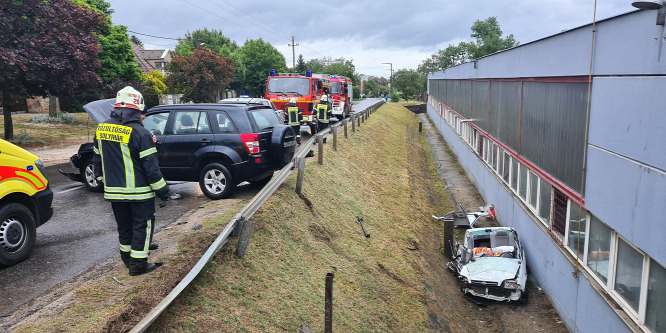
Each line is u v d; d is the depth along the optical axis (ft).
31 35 55.11
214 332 15.20
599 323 23.94
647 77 18.80
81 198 30.50
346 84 109.29
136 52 195.52
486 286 31.91
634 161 19.94
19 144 58.95
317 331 18.98
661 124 17.67
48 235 22.63
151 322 13.42
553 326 29.25
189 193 31.55
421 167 77.20
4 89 55.83
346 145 60.85
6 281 16.83
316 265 25.02
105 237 22.30
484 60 59.00
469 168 71.10
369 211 41.14
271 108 33.14
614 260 22.72
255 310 17.69
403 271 31.68
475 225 48.42
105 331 12.94
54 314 13.99
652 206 18.40
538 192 35.81
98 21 67.62
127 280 16.55
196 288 16.79
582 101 26.53
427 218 49.39
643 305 19.90
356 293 24.97
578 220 27.50
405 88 290.15
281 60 219.20
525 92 39.65
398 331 23.79
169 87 147.02
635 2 17.31
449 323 28.02
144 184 16.43
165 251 19.47
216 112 29.14
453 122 96.94
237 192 31.07
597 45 24.12
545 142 33.68
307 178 37.58
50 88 59.77
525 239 39.29
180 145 29.01
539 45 34.68
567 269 28.84
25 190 19.16
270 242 23.47
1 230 17.87
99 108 26.03
